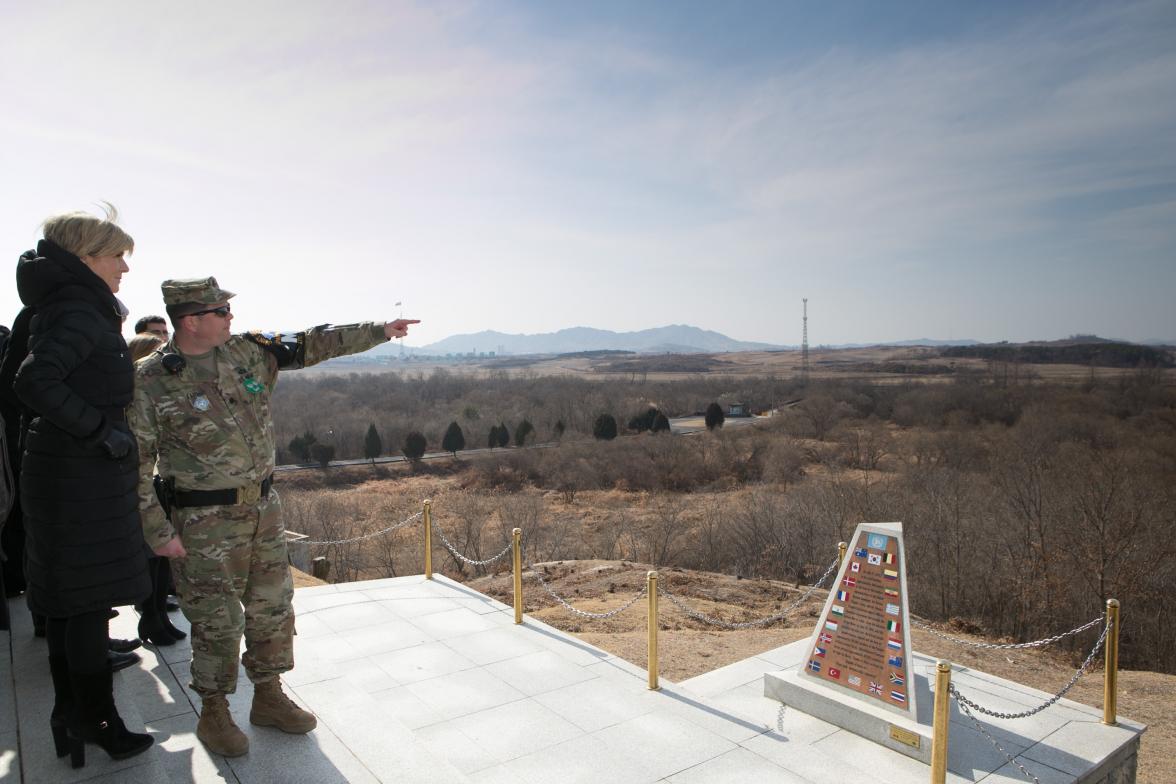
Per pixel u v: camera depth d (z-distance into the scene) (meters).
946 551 21.34
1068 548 20.31
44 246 3.06
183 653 4.88
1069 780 5.38
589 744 5.27
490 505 39.34
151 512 3.33
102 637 3.25
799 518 25.64
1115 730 6.13
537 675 6.35
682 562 26.56
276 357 3.87
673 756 5.17
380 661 6.56
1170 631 18.31
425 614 7.78
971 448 41.00
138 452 3.29
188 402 3.50
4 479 3.97
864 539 6.29
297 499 35.84
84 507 3.08
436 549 29.86
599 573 15.55
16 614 5.02
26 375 2.85
